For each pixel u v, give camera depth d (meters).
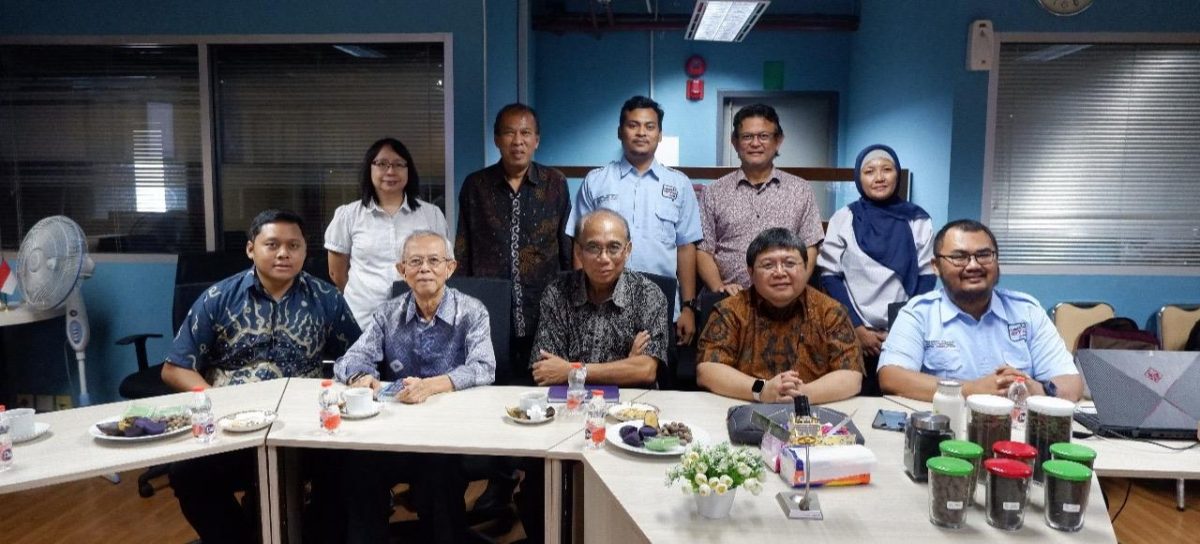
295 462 2.18
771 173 3.10
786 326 2.25
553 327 2.46
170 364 2.33
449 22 3.79
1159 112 3.84
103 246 4.03
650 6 5.83
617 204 2.97
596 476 1.61
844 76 5.88
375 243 3.05
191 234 4.02
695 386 3.02
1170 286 3.89
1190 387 1.79
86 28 3.88
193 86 3.92
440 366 2.40
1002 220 3.90
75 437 1.84
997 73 3.82
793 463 1.50
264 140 4.00
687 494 1.47
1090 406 2.00
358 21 3.82
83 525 2.79
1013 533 1.31
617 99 5.93
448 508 2.14
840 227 3.02
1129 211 3.89
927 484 1.52
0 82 3.96
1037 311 2.23
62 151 3.99
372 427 1.91
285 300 2.44
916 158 4.29
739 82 5.91
